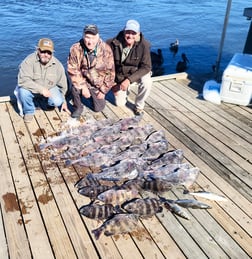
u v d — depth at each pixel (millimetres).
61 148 3895
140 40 4223
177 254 2621
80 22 15227
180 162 3701
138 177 3422
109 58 4246
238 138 4293
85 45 4023
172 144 4105
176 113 4867
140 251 2635
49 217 2924
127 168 3477
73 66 4211
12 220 2881
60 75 4367
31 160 3674
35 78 4234
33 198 3129
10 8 17500
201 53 11391
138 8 18469
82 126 4285
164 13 17438
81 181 3309
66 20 15516
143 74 4336
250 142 4215
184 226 2881
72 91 4395
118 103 4941
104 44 4164
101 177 3371
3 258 2549
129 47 4250
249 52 6594
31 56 4109
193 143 4145
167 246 2686
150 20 16016
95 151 3807
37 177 3414
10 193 3182
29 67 4121
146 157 3758
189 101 5273
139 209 2996
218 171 3629
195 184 3408
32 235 2746
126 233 2785
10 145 3930
